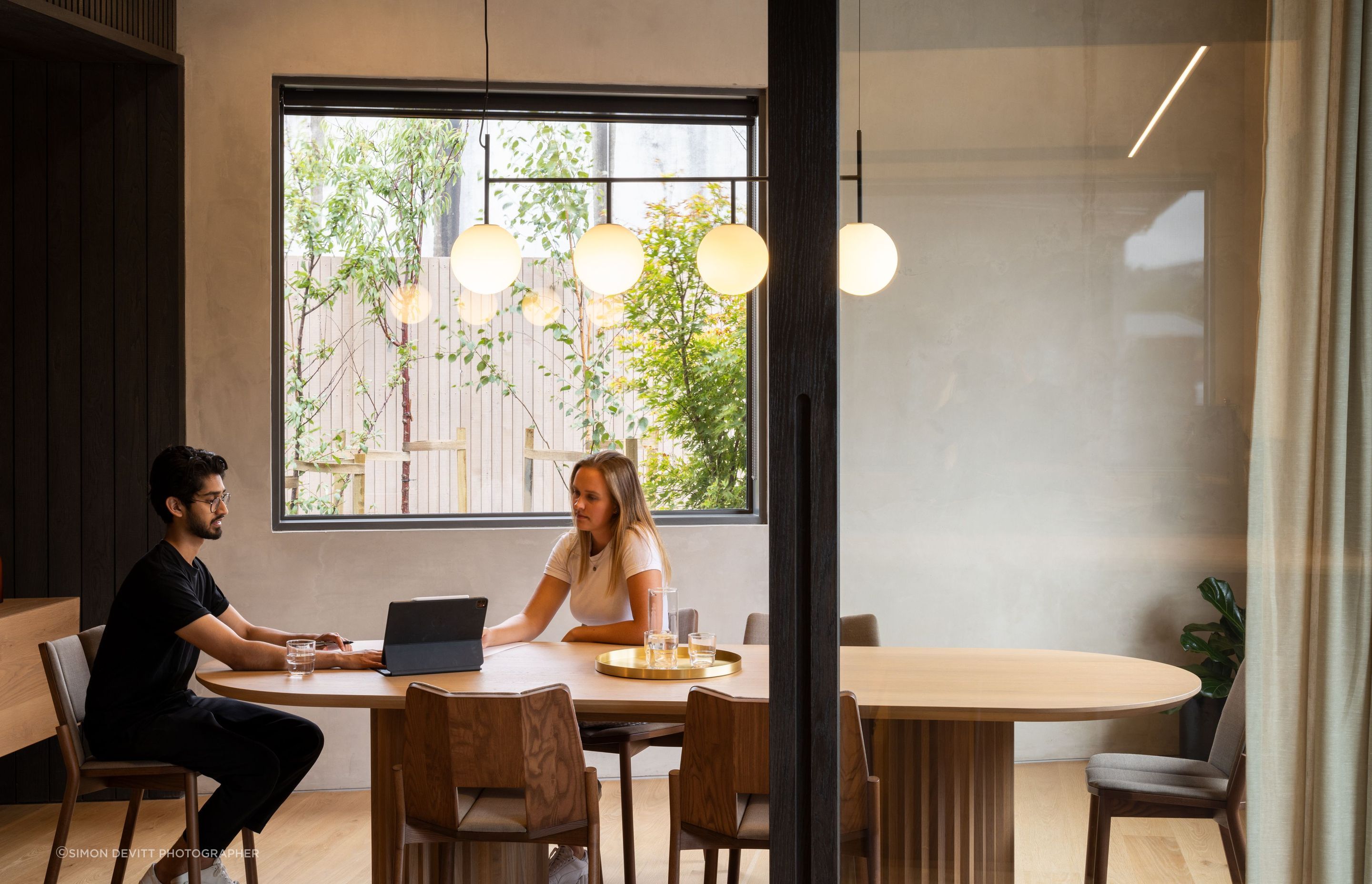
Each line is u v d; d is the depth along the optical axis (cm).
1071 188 116
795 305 123
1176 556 112
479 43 458
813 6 123
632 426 487
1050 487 116
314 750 320
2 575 408
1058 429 116
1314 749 107
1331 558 107
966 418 118
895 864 119
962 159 118
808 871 122
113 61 438
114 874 302
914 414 120
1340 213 108
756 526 473
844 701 121
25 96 437
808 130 123
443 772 241
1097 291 115
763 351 484
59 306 439
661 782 452
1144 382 114
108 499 439
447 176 476
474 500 479
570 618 459
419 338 476
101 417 440
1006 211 117
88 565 438
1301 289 109
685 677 279
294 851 371
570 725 246
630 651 314
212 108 445
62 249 439
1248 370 111
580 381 485
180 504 313
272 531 452
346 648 319
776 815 123
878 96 121
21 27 397
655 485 488
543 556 459
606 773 459
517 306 482
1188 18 113
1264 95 111
